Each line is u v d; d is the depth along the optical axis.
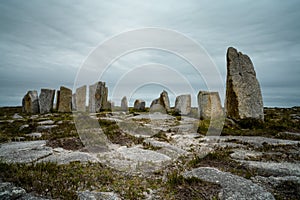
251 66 15.45
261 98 14.84
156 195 4.62
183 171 5.98
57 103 23.59
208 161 6.72
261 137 10.16
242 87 14.52
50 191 4.18
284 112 20.47
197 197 4.42
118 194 4.53
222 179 5.09
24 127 12.19
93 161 6.46
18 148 7.73
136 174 5.80
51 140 9.21
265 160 6.71
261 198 4.24
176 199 4.40
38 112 23.05
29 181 4.37
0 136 9.88
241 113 13.93
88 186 4.71
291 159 6.77
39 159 6.43
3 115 20.95
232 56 15.25
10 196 3.79
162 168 6.30
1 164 5.09
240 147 8.44
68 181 4.78
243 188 4.61
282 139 9.64
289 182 4.95
